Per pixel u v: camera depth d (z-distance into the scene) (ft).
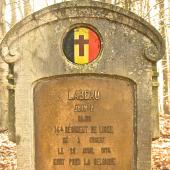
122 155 7.43
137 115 7.39
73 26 7.30
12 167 9.71
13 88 7.38
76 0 7.23
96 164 7.44
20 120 7.41
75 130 7.41
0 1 14.02
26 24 7.29
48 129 7.41
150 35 7.27
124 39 7.30
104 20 7.28
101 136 7.42
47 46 7.32
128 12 7.22
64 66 7.34
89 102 7.40
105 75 7.38
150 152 7.42
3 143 11.81
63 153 7.43
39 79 7.38
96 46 7.32
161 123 15.53
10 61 7.33
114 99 7.39
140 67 7.34
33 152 7.44
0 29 13.96
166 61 21.33
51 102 7.39
